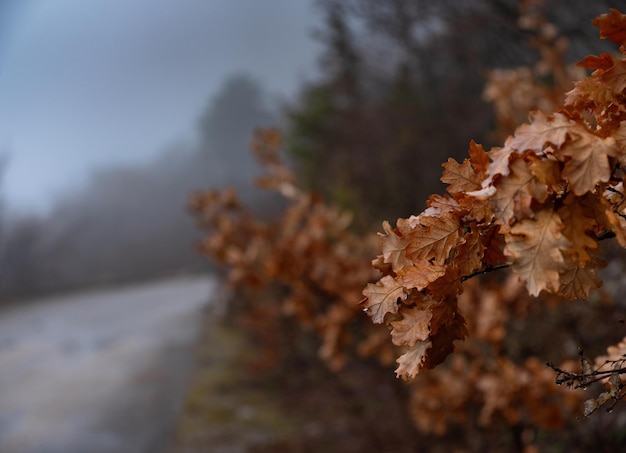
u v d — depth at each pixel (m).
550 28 3.39
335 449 4.79
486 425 3.34
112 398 7.95
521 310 2.83
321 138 9.48
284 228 4.87
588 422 2.62
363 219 6.19
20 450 6.39
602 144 0.68
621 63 0.78
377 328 4.05
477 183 0.82
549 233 0.68
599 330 2.71
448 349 0.81
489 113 6.34
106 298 21.00
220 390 7.52
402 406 4.60
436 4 6.28
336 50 8.85
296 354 7.05
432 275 0.78
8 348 12.09
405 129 6.96
